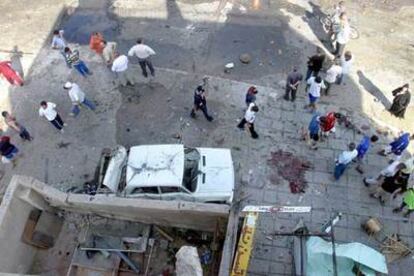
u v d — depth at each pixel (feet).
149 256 36.78
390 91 49.03
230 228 31.12
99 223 38.73
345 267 34.01
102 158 40.55
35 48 54.90
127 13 58.08
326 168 43.21
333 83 48.65
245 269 30.73
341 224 39.65
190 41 54.34
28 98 49.96
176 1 59.06
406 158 43.32
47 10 59.41
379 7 57.16
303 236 35.60
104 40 53.78
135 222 38.40
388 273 36.76
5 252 32.40
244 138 45.37
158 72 51.31
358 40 53.57
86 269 35.91
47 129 47.16
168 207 33.81
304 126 46.29
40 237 36.35
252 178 42.52
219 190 38.22
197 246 37.42
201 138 45.68
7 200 32.40
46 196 35.14
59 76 51.75
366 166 43.24
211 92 49.14
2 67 48.83
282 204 40.86
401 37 53.93
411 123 46.34
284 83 49.88
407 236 39.01
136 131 46.57
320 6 57.77
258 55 52.65
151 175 37.40
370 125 46.19
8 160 43.39
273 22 56.03
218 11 57.52
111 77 51.11
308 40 54.08
